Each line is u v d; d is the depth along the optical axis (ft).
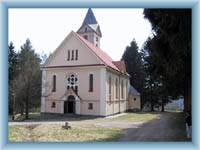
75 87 139.03
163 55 57.72
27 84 141.79
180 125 83.97
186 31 44.47
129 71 241.55
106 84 134.72
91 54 136.56
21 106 147.95
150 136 61.98
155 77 76.48
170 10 44.88
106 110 133.49
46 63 145.48
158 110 223.30
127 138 59.57
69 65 140.56
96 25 175.63
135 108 202.90
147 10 55.67
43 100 143.54
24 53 186.91
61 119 118.42
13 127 64.59
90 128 78.69
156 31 57.98
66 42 142.51
